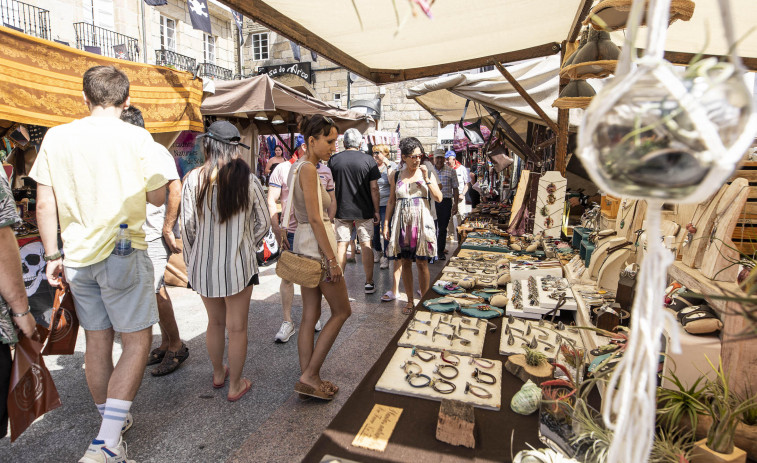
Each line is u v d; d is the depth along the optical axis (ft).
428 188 13.65
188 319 13.75
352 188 15.34
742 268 4.58
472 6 8.48
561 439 3.61
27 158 16.01
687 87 1.55
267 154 36.76
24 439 7.80
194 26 31.83
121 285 6.55
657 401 3.79
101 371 7.05
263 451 7.50
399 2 7.63
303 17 8.08
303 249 8.26
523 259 11.25
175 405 8.92
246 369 10.52
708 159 1.51
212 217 8.29
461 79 15.31
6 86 10.02
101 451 6.31
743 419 3.62
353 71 11.73
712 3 7.66
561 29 11.32
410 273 14.11
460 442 3.94
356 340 12.20
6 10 34.14
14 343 5.62
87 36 40.75
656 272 1.76
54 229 6.66
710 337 4.14
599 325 6.03
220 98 16.20
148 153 6.96
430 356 5.80
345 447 3.95
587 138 1.74
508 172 35.12
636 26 1.80
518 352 5.90
